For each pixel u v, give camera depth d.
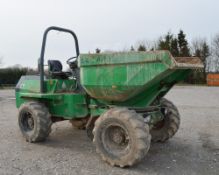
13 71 36.69
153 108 5.16
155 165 4.62
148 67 4.27
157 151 5.37
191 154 5.18
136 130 4.30
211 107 11.63
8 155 5.20
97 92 4.89
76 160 4.90
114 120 4.53
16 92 6.86
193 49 47.53
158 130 5.83
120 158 4.47
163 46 45.78
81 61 4.90
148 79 4.28
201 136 6.53
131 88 4.46
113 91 4.67
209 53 46.25
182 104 12.75
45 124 5.86
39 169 4.48
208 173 4.28
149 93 4.79
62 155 5.19
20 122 6.22
